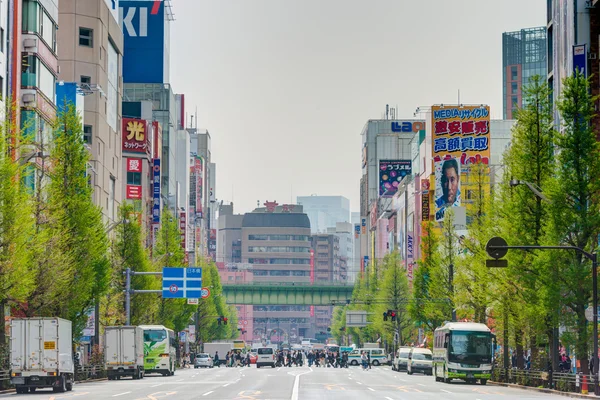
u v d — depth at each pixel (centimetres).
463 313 10256
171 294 11156
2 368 6338
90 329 8975
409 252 19888
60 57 13300
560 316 6738
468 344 8475
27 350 5894
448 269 11462
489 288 8538
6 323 7456
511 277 7419
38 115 8925
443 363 8688
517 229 7250
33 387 6228
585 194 6675
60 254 7000
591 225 6619
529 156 7331
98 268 8475
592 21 8994
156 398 5194
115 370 8681
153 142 18725
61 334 6034
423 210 17588
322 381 8294
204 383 7669
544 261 6756
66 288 7344
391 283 17062
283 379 8725
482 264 8550
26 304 7225
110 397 5288
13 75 8438
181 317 15038
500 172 16312
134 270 11044
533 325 7388
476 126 16738
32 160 8456
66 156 7781
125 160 16812
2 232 6159
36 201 7094
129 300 10531
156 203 17888
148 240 17150
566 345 6738
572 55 8944
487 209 8838
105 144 13775
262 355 15238
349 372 12025
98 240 7900
